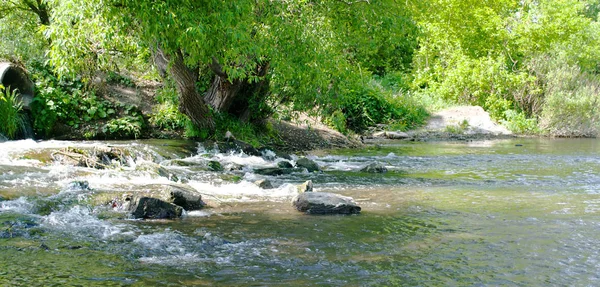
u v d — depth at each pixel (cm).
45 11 1727
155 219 747
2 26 1677
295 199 843
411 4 1845
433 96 3016
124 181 958
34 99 1462
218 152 1442
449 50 3189
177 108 1588
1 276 507
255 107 1683
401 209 849
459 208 860
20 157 1063
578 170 1365
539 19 3120
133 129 1530
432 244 650
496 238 679
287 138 1877
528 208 861
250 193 958
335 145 1966
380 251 620
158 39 1142
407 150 1911
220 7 1123
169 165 1187
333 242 653
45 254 576
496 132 2655
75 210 758
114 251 594
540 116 2855
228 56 1228
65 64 1173
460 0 3138
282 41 1269
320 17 1436
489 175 1263
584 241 666
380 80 3147
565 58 3009
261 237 669
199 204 836
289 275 535
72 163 1085
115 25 1105
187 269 545
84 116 1533
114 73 1705
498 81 2923
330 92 1574
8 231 645
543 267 570
